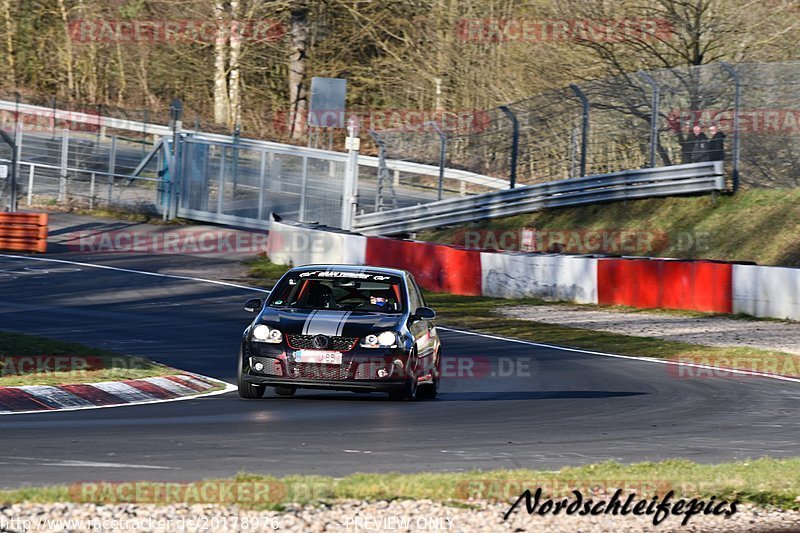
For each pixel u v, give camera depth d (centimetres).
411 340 2966
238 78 12369
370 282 3177
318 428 2408
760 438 2527
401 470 1908
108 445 2048
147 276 6875
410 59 11775
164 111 13112
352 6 12100
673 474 1825
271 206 9000
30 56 13950
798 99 7519
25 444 2020
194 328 4838
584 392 3425
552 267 6488
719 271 5959
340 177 8750
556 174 8381
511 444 2283
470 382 3675
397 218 8431
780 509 1644
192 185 9312
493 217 8350
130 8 13450
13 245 7650
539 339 5003
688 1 8844
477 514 1509
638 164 8106
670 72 7812
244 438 2208
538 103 8369
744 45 8944
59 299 5750
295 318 2952
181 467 1844
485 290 6694
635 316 5894
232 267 7525
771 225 7262
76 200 9688
